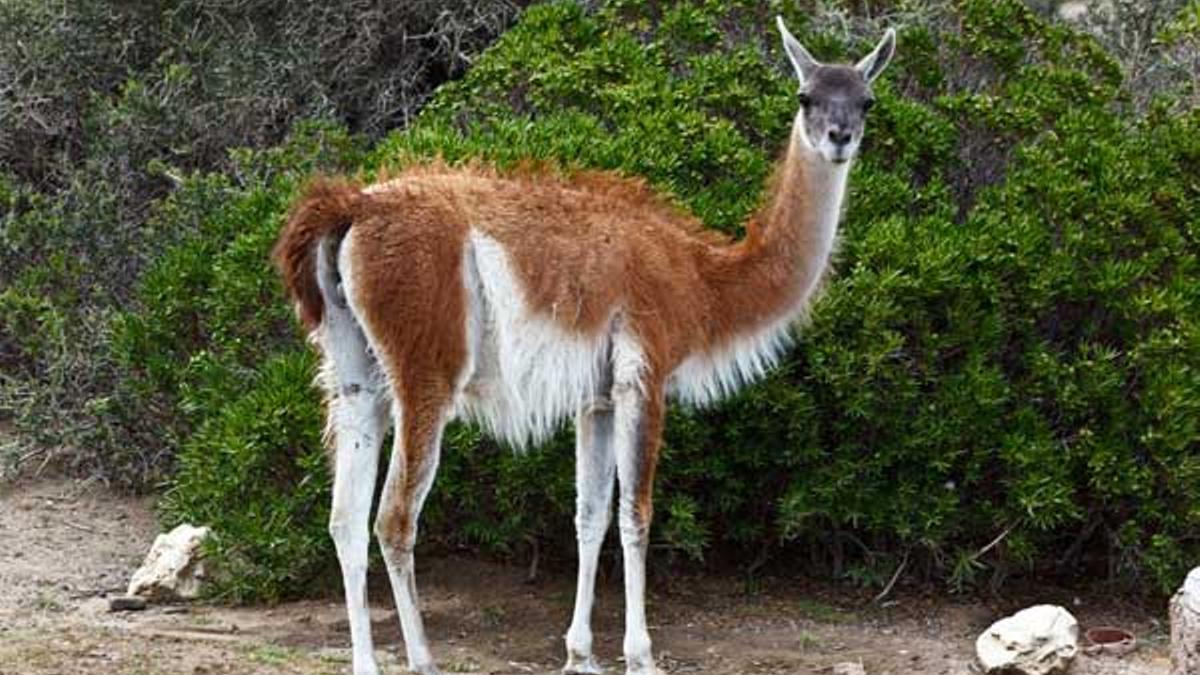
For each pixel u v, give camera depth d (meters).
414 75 16.77
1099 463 10.64
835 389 10.60
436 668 9.16
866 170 11.61
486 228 8.97
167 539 11.14
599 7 15.72
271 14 16.94
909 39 12.77
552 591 11.20
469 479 10.91
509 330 9.02
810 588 11.47
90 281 14.15
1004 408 10.91
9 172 16.17
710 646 10.32
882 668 9.94
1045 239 11.16
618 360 9.16
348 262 8.82
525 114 12.62
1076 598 11.34
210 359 11.83
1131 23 16.08
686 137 11.48
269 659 9.33
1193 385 10.67
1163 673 9.83
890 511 10.84
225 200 13.78
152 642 9.60
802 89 9.46
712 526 11.40
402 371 8.84
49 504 12.95
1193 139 11.96
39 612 10.56
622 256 9.17
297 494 10.86
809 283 9.65
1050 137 11.91
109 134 15.60
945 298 10.84
